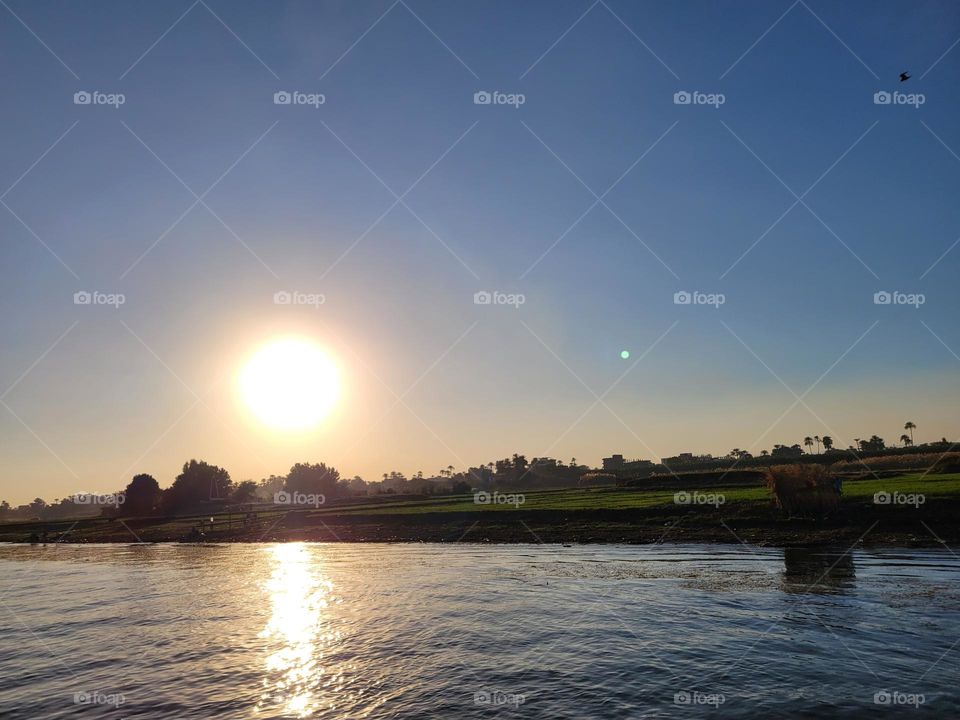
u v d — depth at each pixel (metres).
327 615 26.17
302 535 69.62
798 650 17.75
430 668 17.94
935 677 15.21
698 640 19.30
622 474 130.00
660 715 13.63
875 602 22.69
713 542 41.91
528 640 20.45
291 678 17.61
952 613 20.84
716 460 143.38
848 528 39.31
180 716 14.93
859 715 13.09
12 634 25.39
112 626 26.00
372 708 14.99
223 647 21.44
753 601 24.08
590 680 16.22
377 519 72.19
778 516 44.34
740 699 14.33
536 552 44.59
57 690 17.50
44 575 46.56
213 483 133.75
